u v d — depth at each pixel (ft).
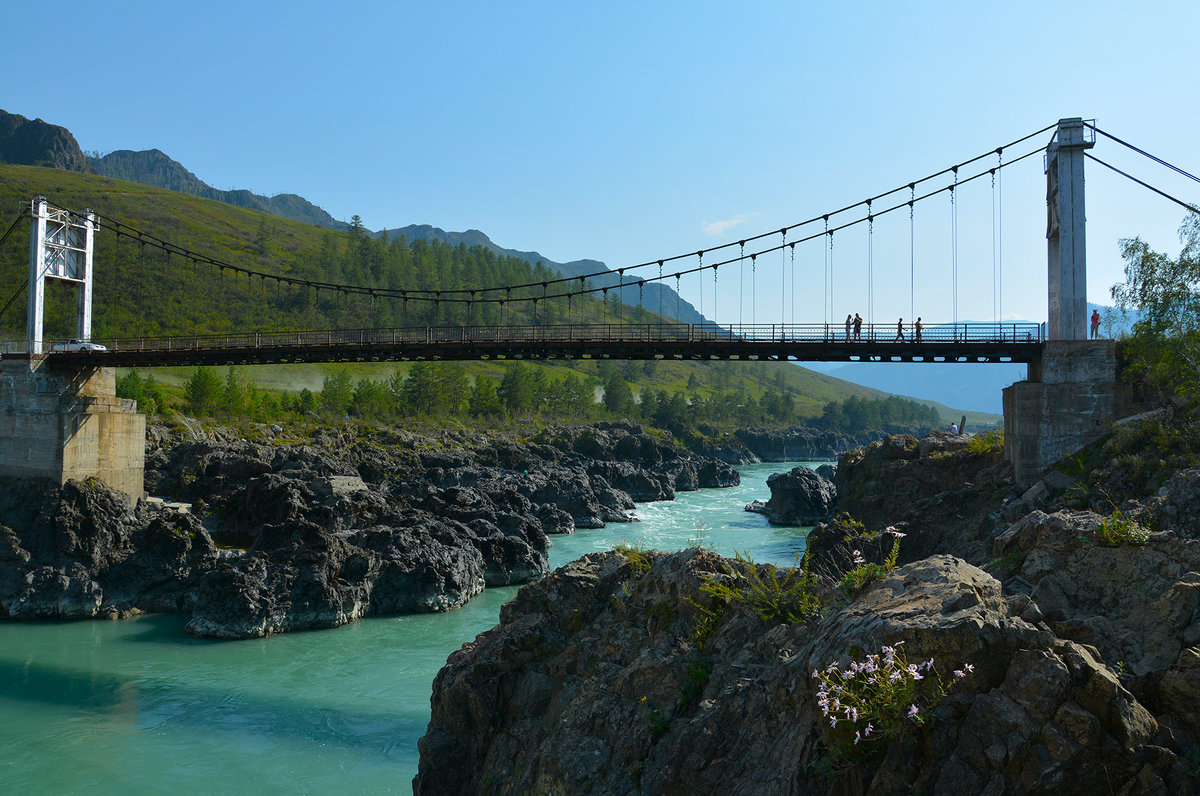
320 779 89.35
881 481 202.90
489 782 55.77
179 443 297.94
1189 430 140.67
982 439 194.08
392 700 114.42
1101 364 164.14
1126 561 43.52
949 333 181.27
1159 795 31.12
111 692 118.21
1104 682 32.73
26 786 88.28
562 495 294.66
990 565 51.44
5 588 164.76
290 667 129.29
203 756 95.91
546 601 64.64
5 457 193.36
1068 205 168.76
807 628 45.75
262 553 159.94
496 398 583.58
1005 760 31.83
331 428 398.62
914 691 33.50
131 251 631.15
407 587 165.27
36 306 210.18
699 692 47.06
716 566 55.83
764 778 37.81
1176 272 155.53
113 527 179.63
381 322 580.30
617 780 45.37
